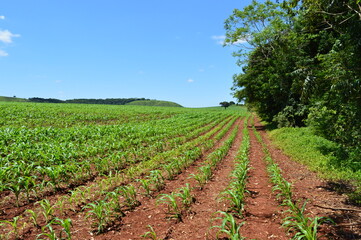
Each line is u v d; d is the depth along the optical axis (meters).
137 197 6.42
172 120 32.62
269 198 6.22
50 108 38.34
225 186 7.34
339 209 5.32
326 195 6.36
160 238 4.35
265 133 23.78
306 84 9.22
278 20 22.53
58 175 6.93
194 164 10.35
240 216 5.06
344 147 8.71
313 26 9.13
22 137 12.18
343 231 4.35
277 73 21.42
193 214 5.35
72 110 37.41
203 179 7.88
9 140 11.98
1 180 6.39
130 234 4.54
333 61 7.67
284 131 19.47
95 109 45.25
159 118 36.94
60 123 23.31
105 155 11.09
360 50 7.06
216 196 6.45
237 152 12.98
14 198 6.10
